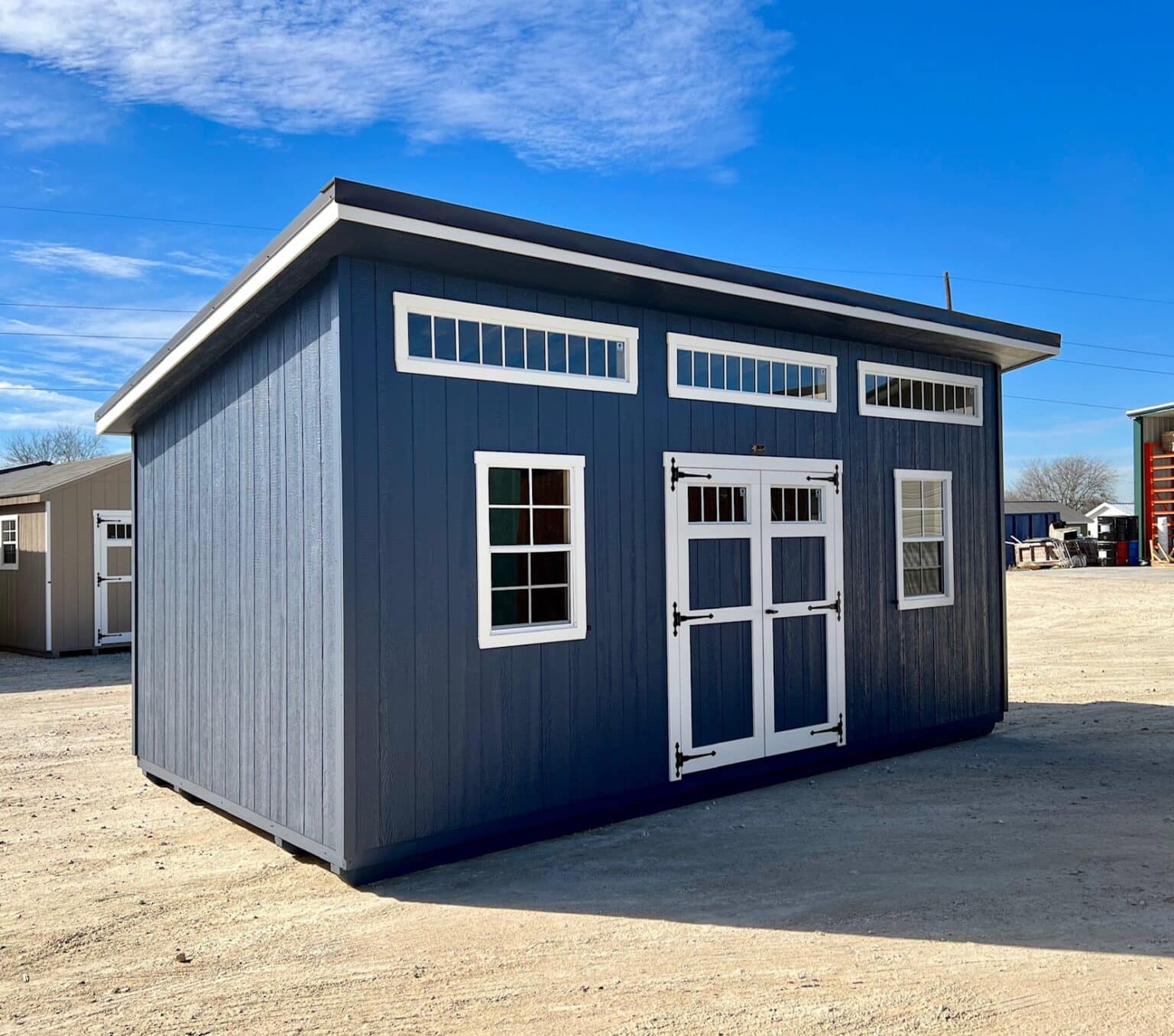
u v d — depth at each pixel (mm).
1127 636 16016
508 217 5336
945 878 5070
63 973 4141
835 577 7863
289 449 5793
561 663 6090
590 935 4402
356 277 5309
